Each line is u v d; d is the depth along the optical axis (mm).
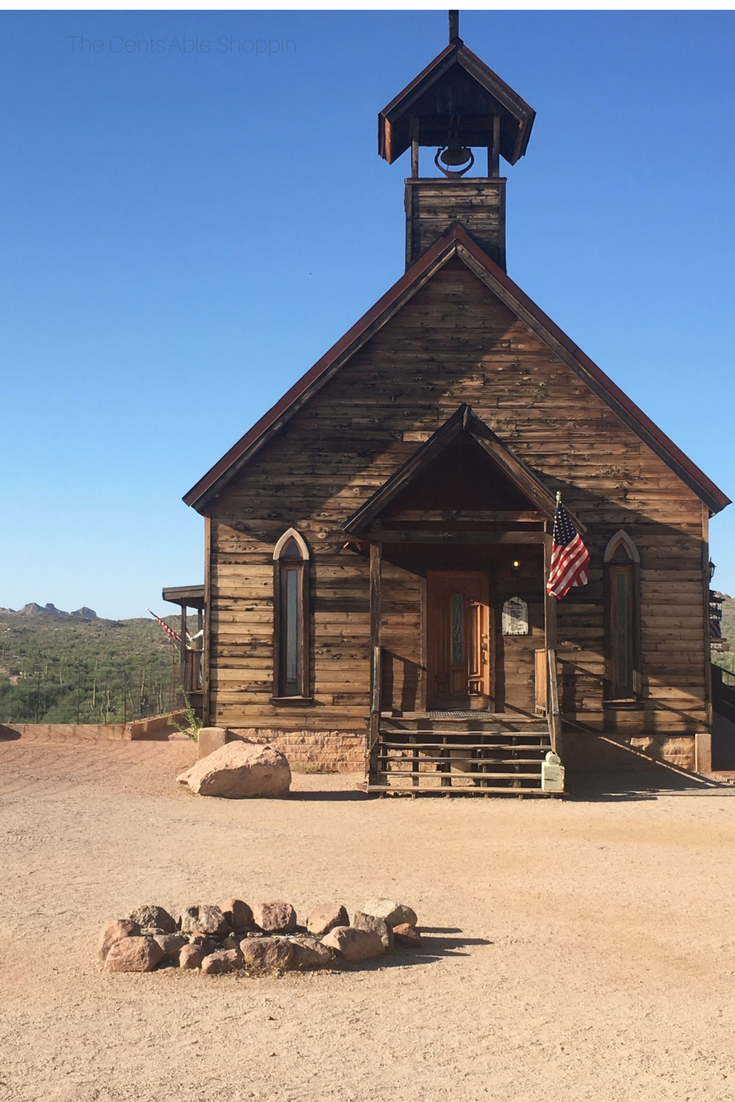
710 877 10695
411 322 20047
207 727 19391
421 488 19688
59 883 9789
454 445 18609
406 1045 5613
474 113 21438
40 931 8078
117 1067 5176
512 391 19875
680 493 19656
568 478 19672
